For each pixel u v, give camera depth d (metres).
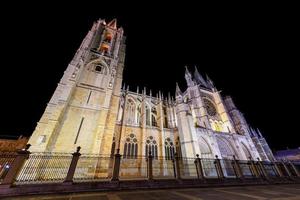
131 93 45.53
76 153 14.48
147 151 36.22
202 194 12.08
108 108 26.05
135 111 43.06
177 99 44.00
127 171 29.97
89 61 30.83
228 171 35.75
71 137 21.58
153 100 49.19
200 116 47.28
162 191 13.46
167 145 39.72
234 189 15.62
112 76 30.14
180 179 17.20
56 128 20.44
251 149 47.62
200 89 57.06
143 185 14.77
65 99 22.78
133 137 36.38
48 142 18.69
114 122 26.69
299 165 33.50
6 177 11.07
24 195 10.58
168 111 48.88
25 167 16.20
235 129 53.06
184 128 37.28
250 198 10.43
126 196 10.91
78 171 19.02
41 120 20.91
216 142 40.94
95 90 27.75
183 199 9.98
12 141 37.22
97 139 22.48
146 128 39.59
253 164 26.02
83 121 23.69
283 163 31.30
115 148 32.25
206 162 32.66
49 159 17.95
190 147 34.19
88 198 10.12
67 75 26.19
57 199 9.75
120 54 38.22
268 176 25.30
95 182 13.36
